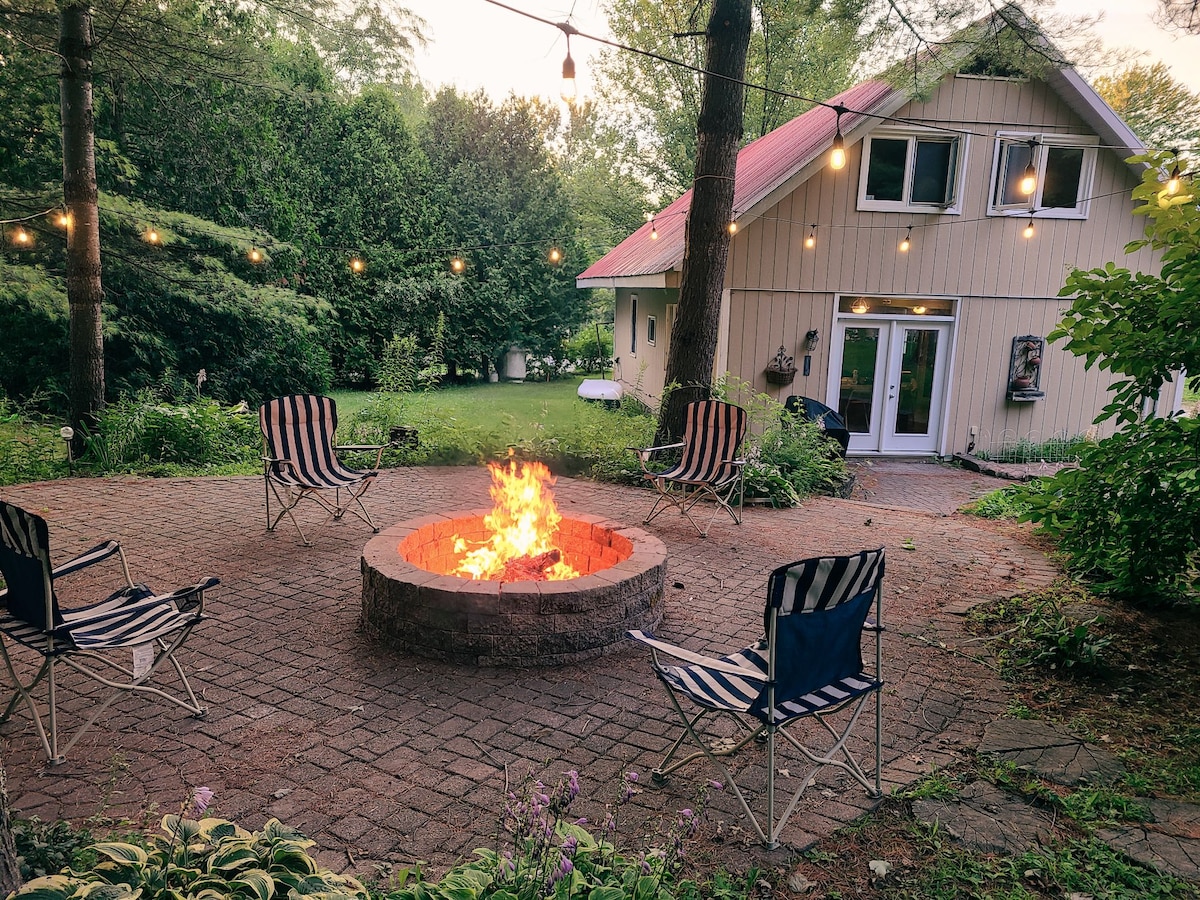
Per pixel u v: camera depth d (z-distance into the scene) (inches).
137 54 400.5
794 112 933.2
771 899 98.7
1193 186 160.4
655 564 185.6
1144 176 171.5
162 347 575.5
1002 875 102.5
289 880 82.4
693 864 104.6
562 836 91.4
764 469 335.6
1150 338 168.6
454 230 872.3
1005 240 488.4
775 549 260.8
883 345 498.3
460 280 847.7
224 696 150.8
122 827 109.0
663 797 120.6
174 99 521.7
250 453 412.2
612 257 777.6
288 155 733.9
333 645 175.5
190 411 399.2
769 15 326.6
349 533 264.2
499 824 100.6
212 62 433.7
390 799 118.0
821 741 138.4
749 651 130.7
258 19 463.2
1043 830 112.0
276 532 263.6
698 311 348.5
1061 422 516.1
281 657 168.9
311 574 221.6
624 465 364.5
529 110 918.4
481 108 904.3
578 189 1103.0
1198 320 164.7
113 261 520.7
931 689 160.4
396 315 821.9
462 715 145.5
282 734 137.0
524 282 914.1
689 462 293.4
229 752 130.7
